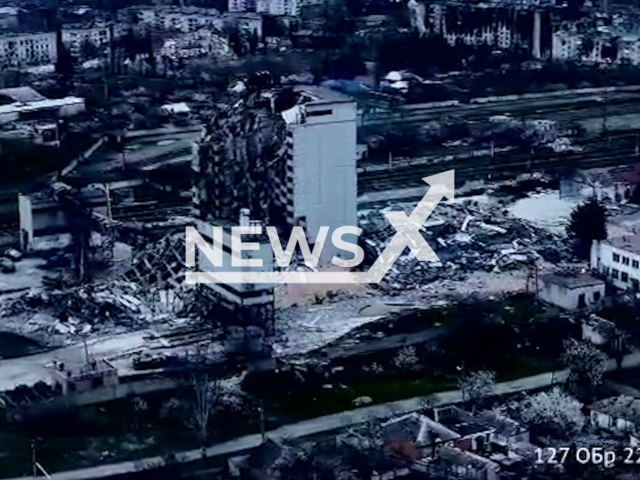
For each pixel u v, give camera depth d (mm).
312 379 124312
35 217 162375
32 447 111062
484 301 143250
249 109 156125
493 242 161375
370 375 125500
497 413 115000
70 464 108688
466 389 119438
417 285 149750
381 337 134625
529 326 134875
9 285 151375
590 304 141125
